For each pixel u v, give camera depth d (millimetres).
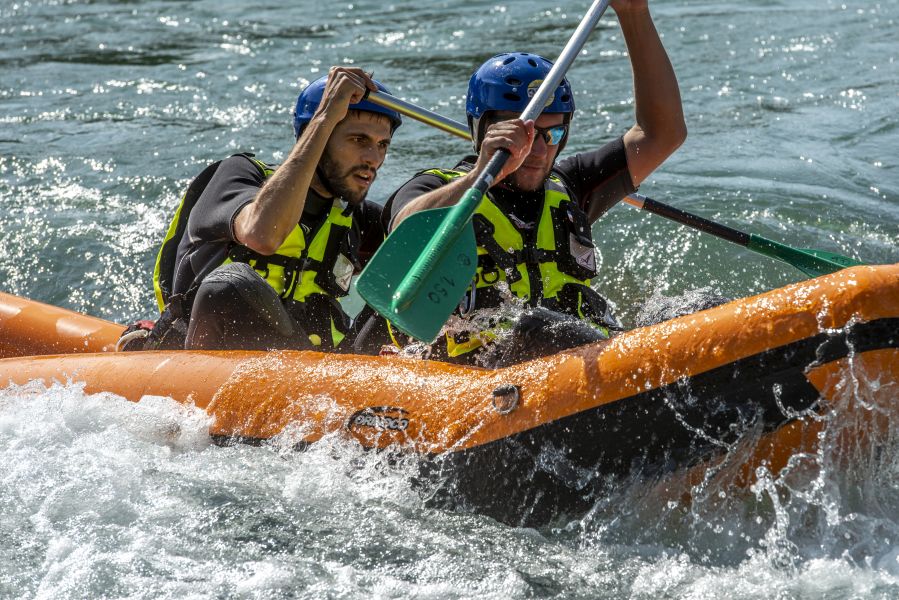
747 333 6363
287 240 9289
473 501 7262
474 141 9227
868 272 6223
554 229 8836
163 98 21734
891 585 6262
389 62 24031
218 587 6520
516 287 8609
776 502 6648
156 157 17953
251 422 7941
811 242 13781
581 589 6551
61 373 8961
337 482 7551
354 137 9273
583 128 18891
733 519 6832
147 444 8203
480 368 8133
